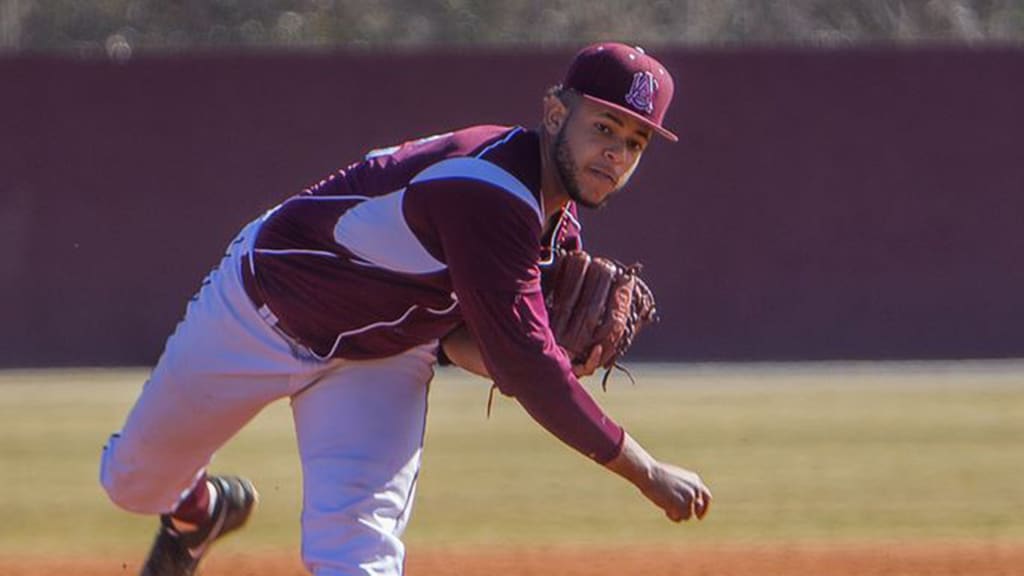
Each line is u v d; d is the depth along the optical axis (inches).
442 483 1149.1
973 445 1344.7
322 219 534.9
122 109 2326.5
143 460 593.6
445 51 2330.2
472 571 813.2
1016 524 973.2
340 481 533.0
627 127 508.7
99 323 2324.1
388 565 531.2
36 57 2315.5
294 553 872.9
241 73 2332.7
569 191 518.3
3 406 1685.5
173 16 3122.5
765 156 2349.9
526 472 1204.5
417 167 519.5
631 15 3139.8
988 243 2353.6
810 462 1244.5
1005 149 2347.4
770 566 824.3
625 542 902.4
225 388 565.3
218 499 653.3
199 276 2333.9
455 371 1991.9
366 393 547.8
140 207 2330.2
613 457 518.6
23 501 1087.6
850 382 1927.9
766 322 2352.4
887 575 799.1
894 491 1102.4
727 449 1316.4
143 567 667.4
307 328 546.6
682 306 2348.7
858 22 3134.8
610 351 585.9
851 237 2351.1
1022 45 2347.4
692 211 2345.0
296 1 3157.0
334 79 2333.9
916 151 2352.4
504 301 502.9
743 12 3139.8
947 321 2353.6
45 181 2319.1
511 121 2332.7
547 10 3139.8
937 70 2347.4
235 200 2337.6
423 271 526.6
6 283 2313.0
